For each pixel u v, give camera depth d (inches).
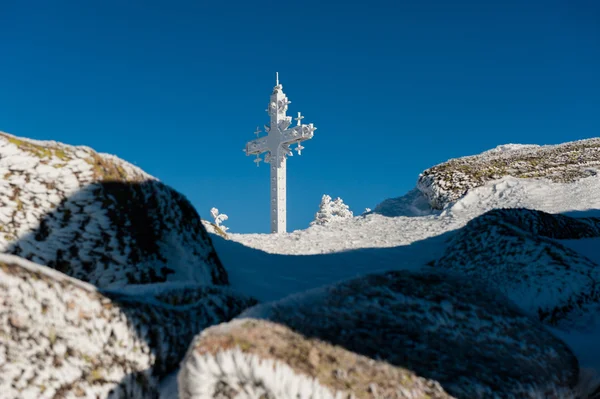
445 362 137.0
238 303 194.2
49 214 206.8
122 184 233.0
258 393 105.3
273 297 270.8
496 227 306.0
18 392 109.9
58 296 128.3
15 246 195.3
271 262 352.5
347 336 131.6
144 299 157.9
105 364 128.3
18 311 118.1
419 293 169.2
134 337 138.7
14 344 114.0
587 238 365.4
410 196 872.3
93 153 231.1
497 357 151.5
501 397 131.0
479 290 189.9
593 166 780.0
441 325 155.9
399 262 384.5
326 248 469.7
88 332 129.0
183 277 241.3
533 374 148.7
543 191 666.8
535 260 265.1
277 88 910.4
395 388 117.0
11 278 120.3
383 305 155.9
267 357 106.6
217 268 267.9
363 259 394.3
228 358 105.3
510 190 681.6
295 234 579.8
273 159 926.4
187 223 262.1
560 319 235.1
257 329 120.6
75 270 205.5
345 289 159.9
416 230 543.5
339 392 106.3
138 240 229.0
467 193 690.8
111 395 125.5
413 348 137.9
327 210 1433.3
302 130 864.3
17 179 205.9
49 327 122.1
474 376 134.5
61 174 214.5
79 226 211.6
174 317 157.6
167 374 146.0
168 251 243.4
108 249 215.6
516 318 177.5
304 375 105.9
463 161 968.3
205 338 111.2
